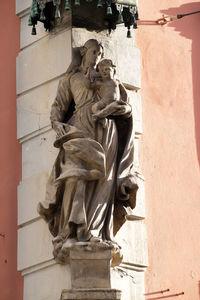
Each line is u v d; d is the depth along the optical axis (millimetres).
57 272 15875
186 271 17031
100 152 15578
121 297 15852
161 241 16891
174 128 17688
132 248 16375
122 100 16125
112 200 15719
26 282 16328
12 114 17297
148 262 16594
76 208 15422
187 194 17484
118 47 17047
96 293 15102
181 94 18000
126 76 17062
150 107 17484
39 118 16844
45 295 15977
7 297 16500
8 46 17688
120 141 16109
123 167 15852
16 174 16969
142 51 17734
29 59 17219
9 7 17859
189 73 18250
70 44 16578
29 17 17016
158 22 18156
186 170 17625
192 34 18547
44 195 16422
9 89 17453
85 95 16016
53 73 16797
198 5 18719
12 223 16781
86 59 16297
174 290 16781
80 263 15305
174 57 18156
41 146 16734
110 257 15336
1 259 16734
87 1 16281
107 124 15867
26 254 16406
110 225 15594
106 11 16844
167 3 18391
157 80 17766
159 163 17297
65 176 15555
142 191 16781
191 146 17828
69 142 15609
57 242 15594
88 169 15602
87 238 15359
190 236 17297
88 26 16797
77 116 15953
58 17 16109
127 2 16266
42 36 17125
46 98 16844
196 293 17016
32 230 16453
